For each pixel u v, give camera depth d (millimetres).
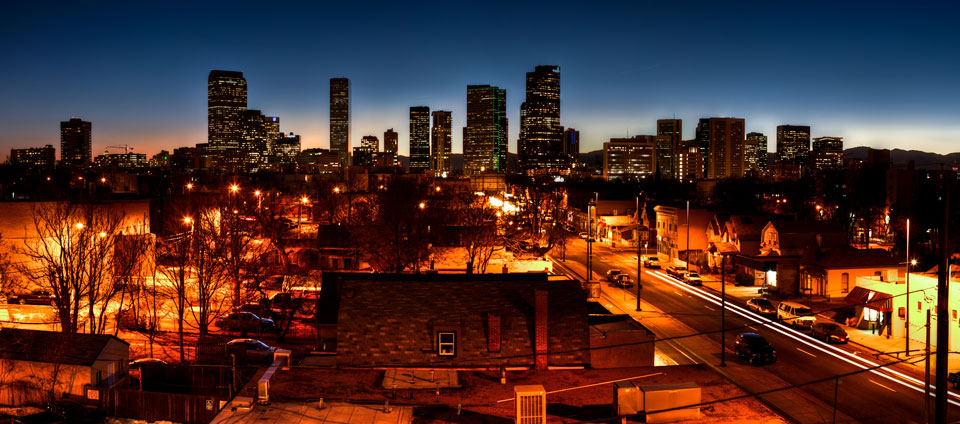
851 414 32906
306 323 56312
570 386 26781
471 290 33000
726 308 62844
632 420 22531
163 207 72250
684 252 92562
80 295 43438
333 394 25328
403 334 30734
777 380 39688
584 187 196500
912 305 48469
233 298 56188
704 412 23297
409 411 23203
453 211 90250
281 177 198375
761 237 79875
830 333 49438
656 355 45938
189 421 28984
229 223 61375
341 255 74500
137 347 45375
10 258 56062
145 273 58938
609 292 70938
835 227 76125
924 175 128625
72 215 50156
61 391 32281
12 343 33281
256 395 24625
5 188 101312
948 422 31312
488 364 29875
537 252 89250
